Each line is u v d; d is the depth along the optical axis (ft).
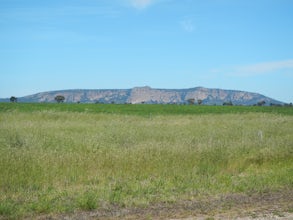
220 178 37.60
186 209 27.25
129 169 38.93
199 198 30.55
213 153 46.16
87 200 27.73
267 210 27.14
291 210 27.09
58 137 56.95
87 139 54.85
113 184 34.06
